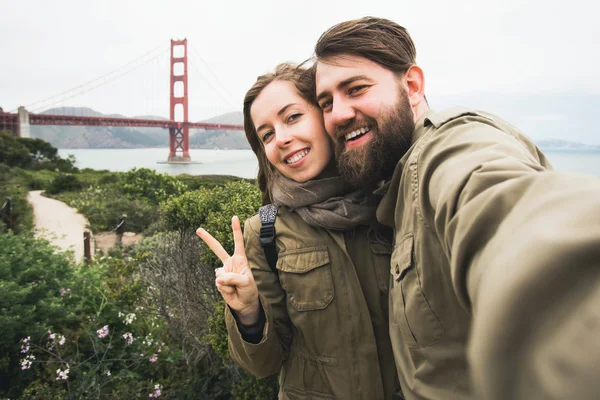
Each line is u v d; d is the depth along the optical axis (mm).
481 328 244
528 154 539
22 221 12188
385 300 1092
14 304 3887
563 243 219
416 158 683
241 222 2738
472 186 417
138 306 4277
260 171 1437
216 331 2801
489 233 350
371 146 888
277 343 1178
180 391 3371
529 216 296
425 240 648
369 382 1058
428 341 691
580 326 190
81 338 3750
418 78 952
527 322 217
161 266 4070
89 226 12062
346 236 1109
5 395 3238
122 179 16688
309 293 1081
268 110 1161
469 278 354
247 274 1132
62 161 31719
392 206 860
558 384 187
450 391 676
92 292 4500
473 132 587
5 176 20562
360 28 898
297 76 1178
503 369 219
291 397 1204
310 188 1120
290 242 1136
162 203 3744
